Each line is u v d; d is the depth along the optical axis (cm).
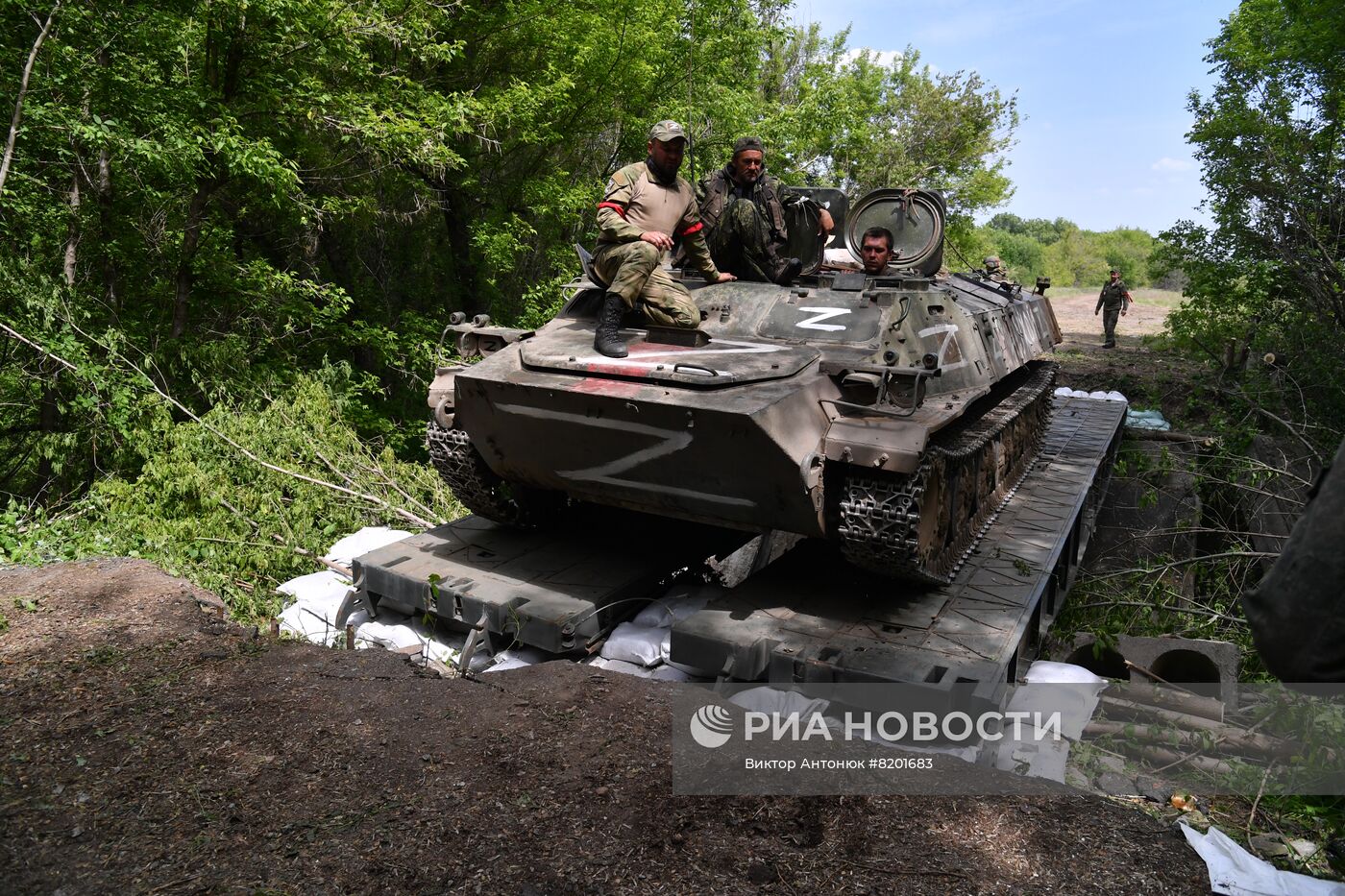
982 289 903
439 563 631
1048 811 360
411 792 359
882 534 499
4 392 1073
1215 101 1086
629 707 441
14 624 512
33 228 1009
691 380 506
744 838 335
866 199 800
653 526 721
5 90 882
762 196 688
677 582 648
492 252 1316
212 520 789
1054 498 794
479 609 564
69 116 873
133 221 1088
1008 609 547
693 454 511
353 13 1088
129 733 398
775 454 484
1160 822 359
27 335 914
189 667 465
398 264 1566
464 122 1205
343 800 353
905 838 336
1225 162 1066
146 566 607
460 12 1309
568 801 355
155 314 1189
